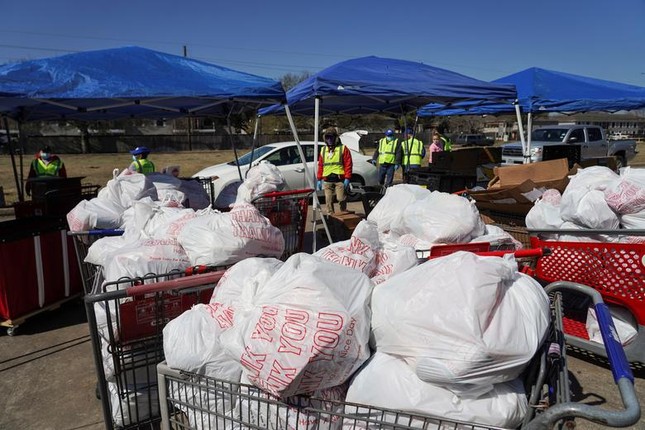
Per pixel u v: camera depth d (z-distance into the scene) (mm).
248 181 5289
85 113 7363
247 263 2451
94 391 3469
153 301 2615
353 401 1856
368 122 44250
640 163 21859
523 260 3465
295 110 9344
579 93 8930
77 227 4367
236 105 7793
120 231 3996
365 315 1907
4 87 4059
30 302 4582
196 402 2166
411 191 4477
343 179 8680
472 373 1654
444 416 1702
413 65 7832
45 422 3127
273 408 1935
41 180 7047
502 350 1648
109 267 2975
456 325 1690
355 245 2602
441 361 1688
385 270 2605
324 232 7988
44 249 4707
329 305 1812
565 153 8320
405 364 1860
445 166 9250
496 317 1740
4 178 17812
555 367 1764
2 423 3125
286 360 1752
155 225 3660
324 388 1860
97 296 2301
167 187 5766
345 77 6512
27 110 7094
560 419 1350
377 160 11727
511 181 5828
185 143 39031
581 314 3734
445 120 43844
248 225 3158
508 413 1699
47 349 4164
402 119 12211
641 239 3561
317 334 1752
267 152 10578
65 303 5191
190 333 2188
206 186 8453
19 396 3436
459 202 3832
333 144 8609
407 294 1883
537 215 4234
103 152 36781
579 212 3764
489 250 3479
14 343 4301
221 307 2270
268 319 1827
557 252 3605
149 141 38062
